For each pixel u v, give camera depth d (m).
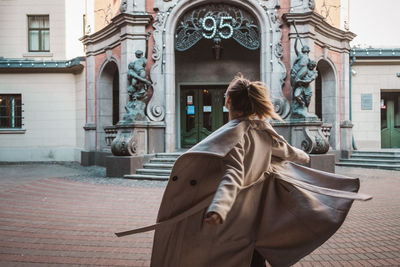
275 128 11.55
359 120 16.31
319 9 13.48
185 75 16.03
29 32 18.95
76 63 16.42
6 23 18.80
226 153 1.68
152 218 5.59
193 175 1.80
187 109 16.14
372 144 16.25
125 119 11.32
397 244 4.18
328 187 2.00
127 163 10.75
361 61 16.03
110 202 6.97
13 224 5.21
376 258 3.68
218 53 14.05
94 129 15.69
